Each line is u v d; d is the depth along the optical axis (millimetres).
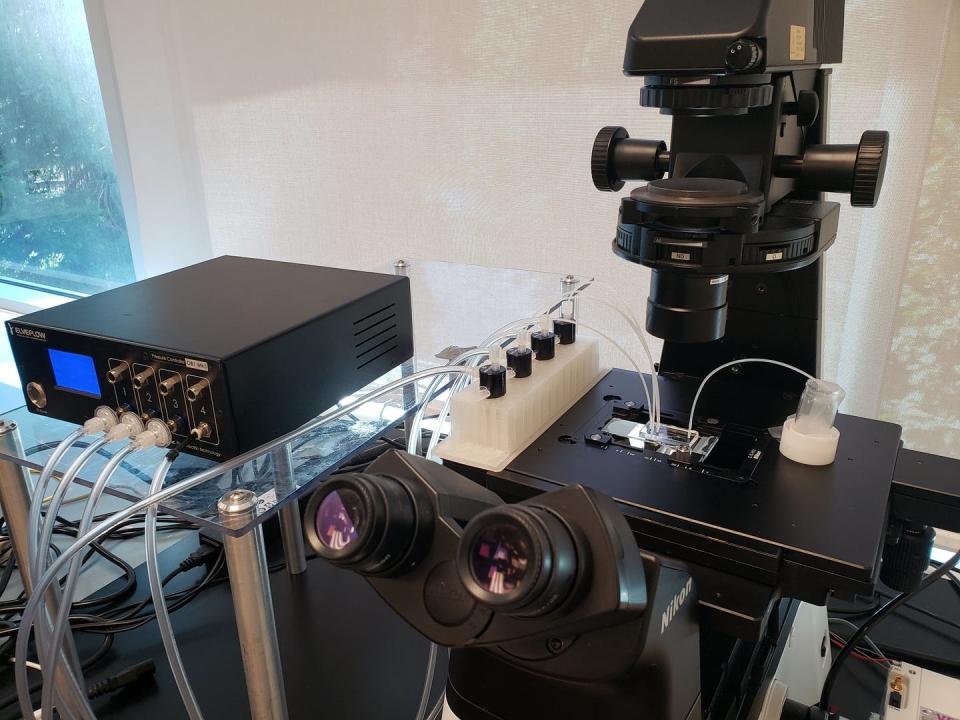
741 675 742
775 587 627
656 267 649
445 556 551
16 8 1856
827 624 1038
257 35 1399
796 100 708
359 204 1453
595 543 474
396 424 896
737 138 680
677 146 707
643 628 499
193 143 1600
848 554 603
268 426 740
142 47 1529
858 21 949
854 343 1120
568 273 1291
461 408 783
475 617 524
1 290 2291
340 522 542
